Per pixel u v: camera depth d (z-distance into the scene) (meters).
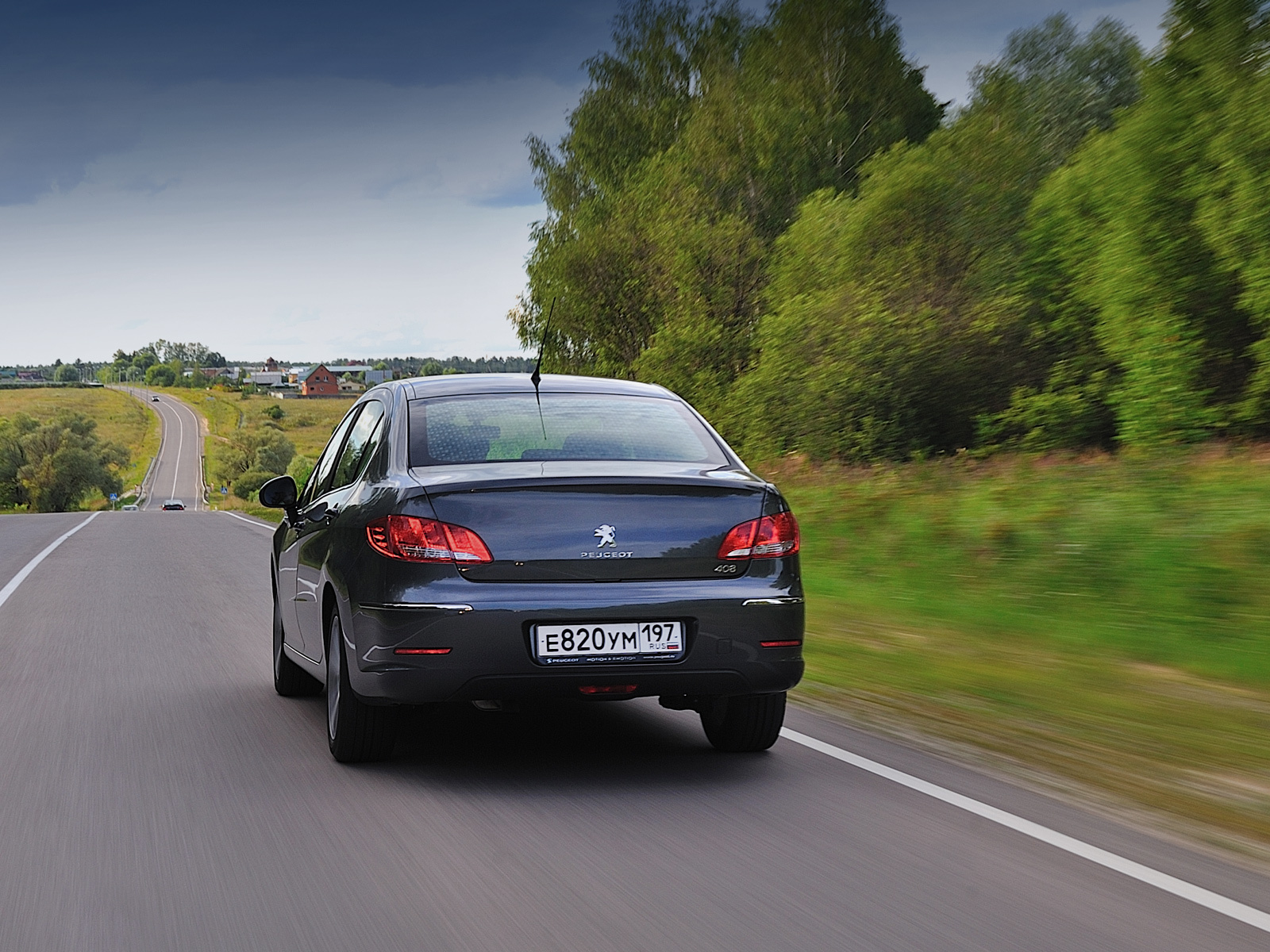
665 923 3.37
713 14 43.25
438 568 4.78
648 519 4.93
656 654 4.87
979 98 36.47
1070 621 9.48
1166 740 5.92
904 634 9.53
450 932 3.29
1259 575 9.38
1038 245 29.06
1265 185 20.88
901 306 29.52
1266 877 3.84
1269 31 21.27
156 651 8.96
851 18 40.06
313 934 3.29
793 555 5.15
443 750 5.65
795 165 38.53
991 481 17.25
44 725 6.23
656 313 38.78
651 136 42.94
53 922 3.41
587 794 4.83
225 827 4.34
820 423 28.80
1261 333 23.08
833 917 3.42
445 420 5.51
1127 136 23.45
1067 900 3.58
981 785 4.99
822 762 5.39
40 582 15.05
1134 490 13.62
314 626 5.86
